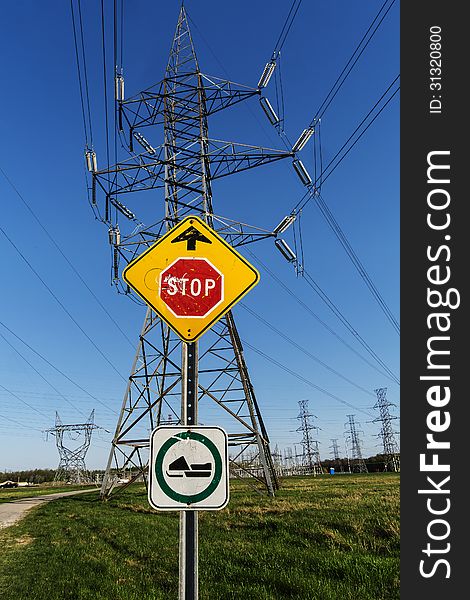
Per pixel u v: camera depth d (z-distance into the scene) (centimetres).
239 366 2805
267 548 1091
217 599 728
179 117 2770
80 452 10300
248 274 461
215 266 460
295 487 4031
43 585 911
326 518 1467
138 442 2856
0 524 2192
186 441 383
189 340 439
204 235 467
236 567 919
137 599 757
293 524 1394
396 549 976
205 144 2672
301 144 2247
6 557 1284
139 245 2594
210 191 2533
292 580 784
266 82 2347
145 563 1070
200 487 375
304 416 11900
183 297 450
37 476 13900
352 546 1049
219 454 382
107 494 3147
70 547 1354
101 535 1552
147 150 2805
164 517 2002
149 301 448
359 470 12088
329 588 729
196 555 365
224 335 2820
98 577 935
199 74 2850
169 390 2791
